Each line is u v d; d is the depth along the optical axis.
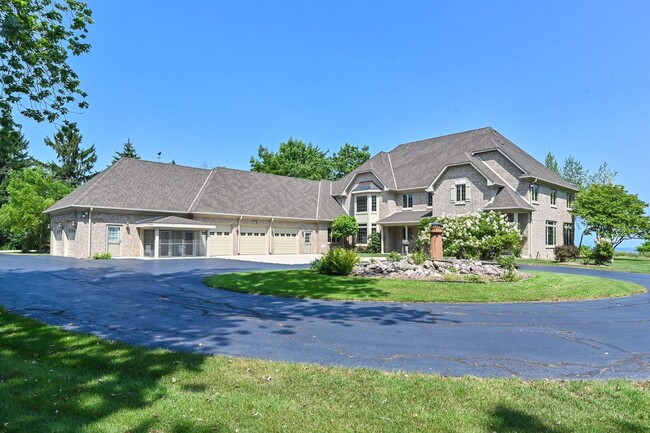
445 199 33.72
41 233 38.72
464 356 6.66
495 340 7.70
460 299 11.99
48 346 6.70
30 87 11.48
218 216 32.84
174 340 7.35
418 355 6.68
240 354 6.56
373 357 6.54
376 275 16.19
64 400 4.53
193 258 28.97
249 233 34.84
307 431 3.94
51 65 11.52
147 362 5.89
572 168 62.25
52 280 15.82
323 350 6.89
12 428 3.88
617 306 11.62
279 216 35.94
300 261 26.69
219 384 5.11
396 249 38.19
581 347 7.30
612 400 4.82
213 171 36.53
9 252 39.44
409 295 12.36
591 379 5.65
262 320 9.15
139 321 8.91
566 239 36.50
